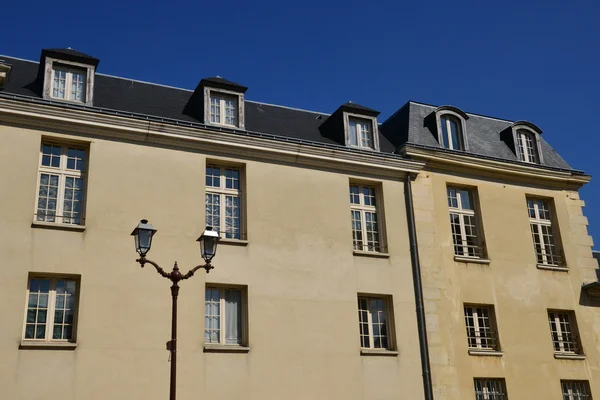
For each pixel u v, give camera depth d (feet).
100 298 52.60
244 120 65.98
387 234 65.82
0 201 51.67
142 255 42.29
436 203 69.51
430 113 75.31
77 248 53.11
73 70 59.93
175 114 64.03
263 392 55.62
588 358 70.18
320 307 60.23
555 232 75.66
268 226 60.85
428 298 64.75
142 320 53.36
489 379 65.51
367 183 67.77
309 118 73.15
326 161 65.26
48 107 54.65
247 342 56.65
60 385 49.44
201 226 58.23
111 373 51.16
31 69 63.00
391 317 63.26
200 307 55.67
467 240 70.74
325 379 58.18
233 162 61.77
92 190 55.16
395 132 75.25
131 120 57.57
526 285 70.33
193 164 59.77
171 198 57.82
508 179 74.59
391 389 60.29
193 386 53.31
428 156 70.03
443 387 62.13
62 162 55.93
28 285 51.57
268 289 58.75
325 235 62.95
